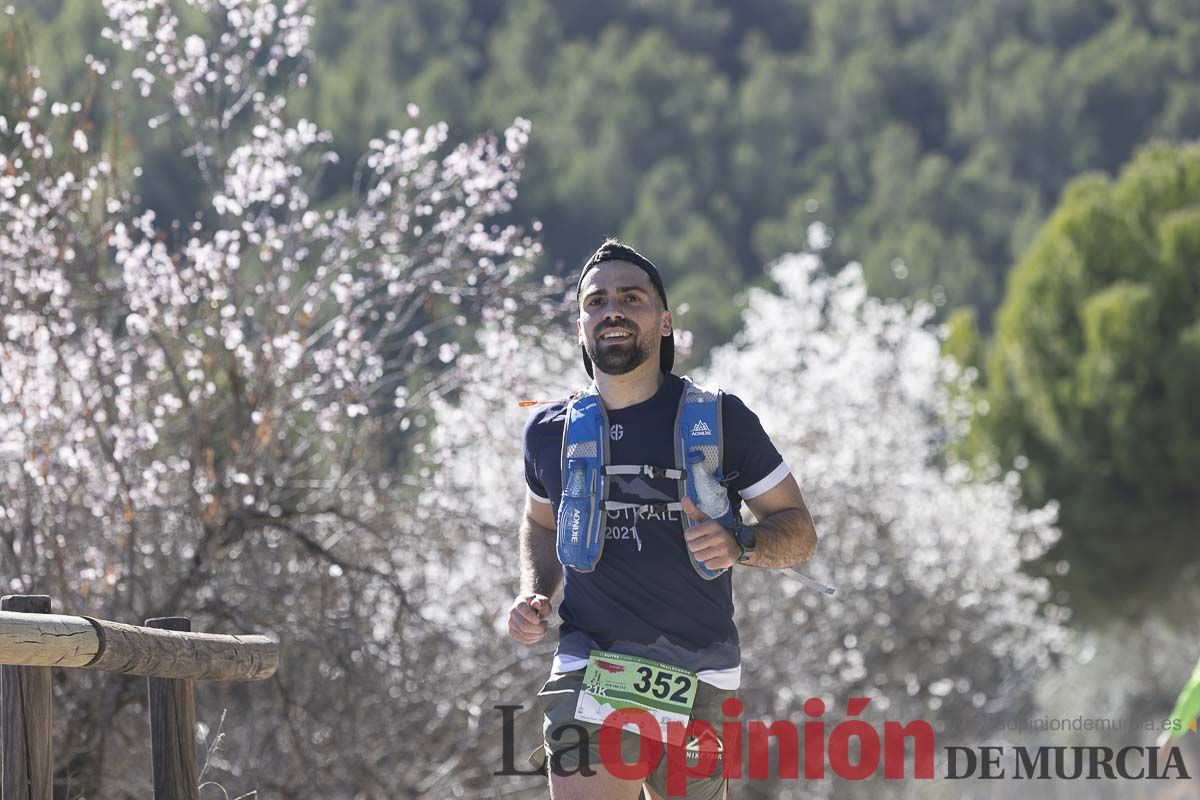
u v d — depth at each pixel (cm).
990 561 5319
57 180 2177
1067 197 8406
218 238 2203
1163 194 8138
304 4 2444
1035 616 6812
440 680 2500
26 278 2102
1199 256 7775
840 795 3888
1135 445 7669
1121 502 7719
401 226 2381
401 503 2489
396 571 2528
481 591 2659
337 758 2323
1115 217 8081
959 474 5522
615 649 1166
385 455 2506
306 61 2456
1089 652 8438
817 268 5162
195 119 2333
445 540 2562
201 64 2322
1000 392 8088
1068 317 8000
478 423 2511
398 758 2505
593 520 1164
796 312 4959
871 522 4512
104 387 2203
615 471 1165
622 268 1175
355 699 2252
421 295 2398
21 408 2050
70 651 1019
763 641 3666
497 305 2428
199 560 2180
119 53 2711
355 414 2216
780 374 4688
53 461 2059
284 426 2267
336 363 2206
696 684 1159
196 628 2206
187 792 1199
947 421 5925
